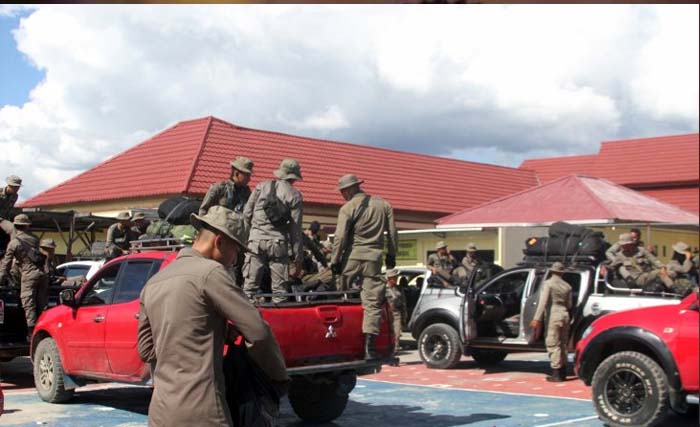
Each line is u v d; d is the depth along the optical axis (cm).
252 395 478
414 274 2025
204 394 428
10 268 1251
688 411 1034
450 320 1557
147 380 918
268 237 921
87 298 1023
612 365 918
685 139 4578
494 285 1502
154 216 1461
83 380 1052
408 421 974
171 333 433
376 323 928
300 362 866
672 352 882
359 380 1388
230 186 948
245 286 927
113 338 962
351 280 950
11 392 1196
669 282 1410
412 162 3878
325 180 3331
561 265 1354
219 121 3278
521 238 2527
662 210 2856
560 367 1346
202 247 462
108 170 3231
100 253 1745
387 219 962
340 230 942
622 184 4488
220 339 444
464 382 1359
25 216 1259
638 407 901
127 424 930
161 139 3269
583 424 952
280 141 3422
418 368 1569
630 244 1458
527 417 1001
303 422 970
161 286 442
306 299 907
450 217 2970
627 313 941
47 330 1076
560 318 1340
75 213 2102
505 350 1460
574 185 2836
